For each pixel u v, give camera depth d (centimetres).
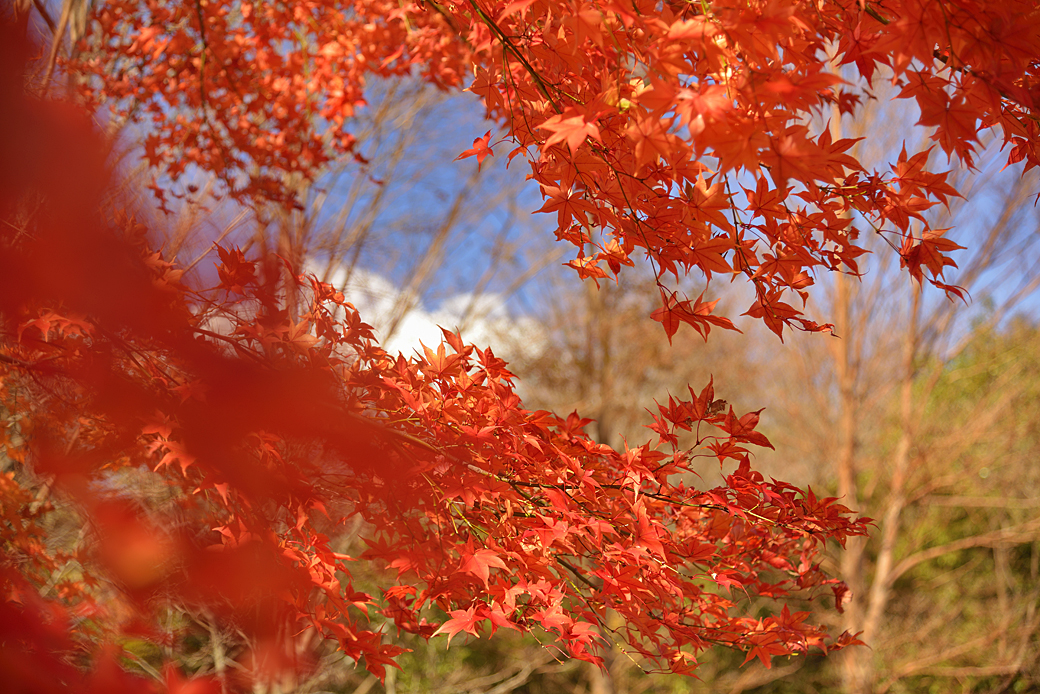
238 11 263
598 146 95
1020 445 576
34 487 144
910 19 83
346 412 90
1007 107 95
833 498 109
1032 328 597
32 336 97
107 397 87
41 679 80
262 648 91
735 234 96
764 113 81
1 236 60
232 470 87
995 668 526
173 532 87
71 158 60
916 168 96
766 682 594
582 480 107
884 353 600
